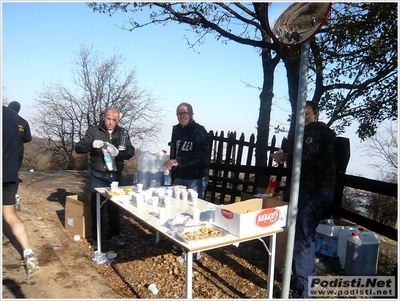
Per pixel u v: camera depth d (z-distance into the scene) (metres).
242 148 6.46
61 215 5.25
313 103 2.98
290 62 4.98
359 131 4.95
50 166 13.99
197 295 2.96
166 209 3.06
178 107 3.90
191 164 3.74
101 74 13.96
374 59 4.11
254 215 2.43
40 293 2.84
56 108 13.72
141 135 14.28
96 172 4.25
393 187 3.37
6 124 2.90
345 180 4.10
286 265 2.65
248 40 5.27
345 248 3.48
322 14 2.33
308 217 2.83
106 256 3.78
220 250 4.09
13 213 3.12
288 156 3.04
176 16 5.39
